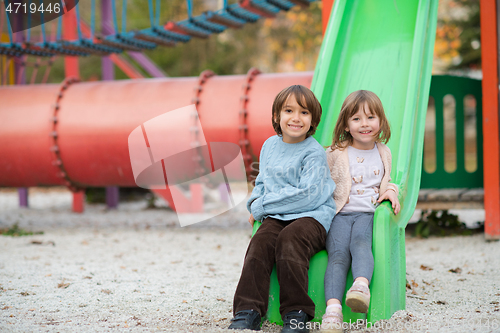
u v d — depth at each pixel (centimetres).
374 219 280
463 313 295
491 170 537
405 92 387
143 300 335
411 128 349
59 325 275
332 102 399
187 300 336
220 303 329
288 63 1842
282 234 272
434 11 430
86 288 368
